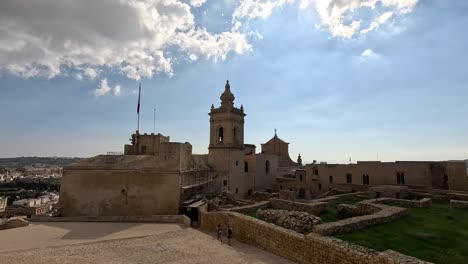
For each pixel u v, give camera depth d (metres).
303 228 19.34
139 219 30.97
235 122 52.75
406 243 15.48
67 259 17.59
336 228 16.97
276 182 62.25
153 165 36.38
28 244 21.38
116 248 20.30
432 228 18.34
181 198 36.47
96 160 38.25
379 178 41.38
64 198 35.84
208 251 19.92
